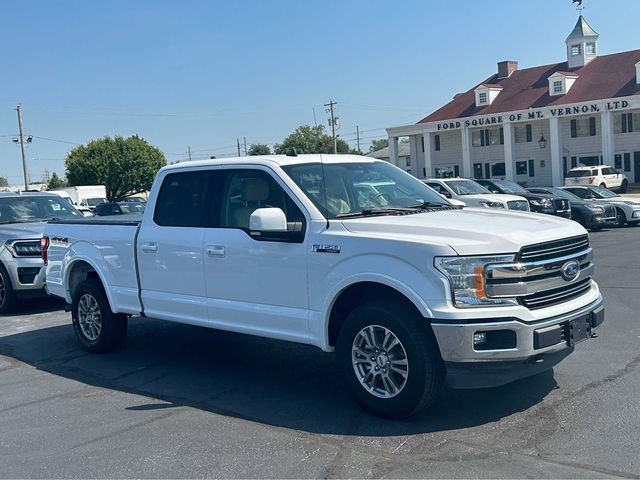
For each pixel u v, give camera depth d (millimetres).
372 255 5184
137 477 4484
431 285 4859
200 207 6605
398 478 4254
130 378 6891
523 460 4430
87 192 44688
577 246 5469
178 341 8367
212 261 6336
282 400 5930
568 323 5094
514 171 48594
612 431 4844
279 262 5793
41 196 12883
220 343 8188
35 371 7367
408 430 5055
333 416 5445
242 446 4914
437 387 5047
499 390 5832
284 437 5047
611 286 10727
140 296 7145
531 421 5105
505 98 50906
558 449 4586
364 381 5352
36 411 5992
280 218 5547
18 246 10617
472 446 4695
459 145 54625
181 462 4688
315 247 5531
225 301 6277
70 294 8297
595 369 6324
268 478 4363
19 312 11055
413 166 57656
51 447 5102
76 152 65625
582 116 47031
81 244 7926
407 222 5359
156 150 67188
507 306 4836
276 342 8109
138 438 5184
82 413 5871
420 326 5000
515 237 4957
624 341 7312
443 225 5207
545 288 5055
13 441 5273
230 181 6406
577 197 22203
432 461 4480
